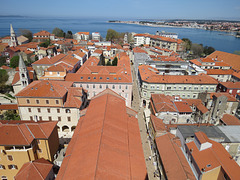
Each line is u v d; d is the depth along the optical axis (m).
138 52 160.50
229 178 37.84
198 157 43.97
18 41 190.50
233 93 88.31
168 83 87.81
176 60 130.00
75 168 36.16
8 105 78.62
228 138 50.69
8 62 138.25
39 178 42.66
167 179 43.75
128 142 48.31
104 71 94.75
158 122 63.00
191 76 92.19
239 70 121.56
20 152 47.03
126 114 58.22
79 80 83.88
